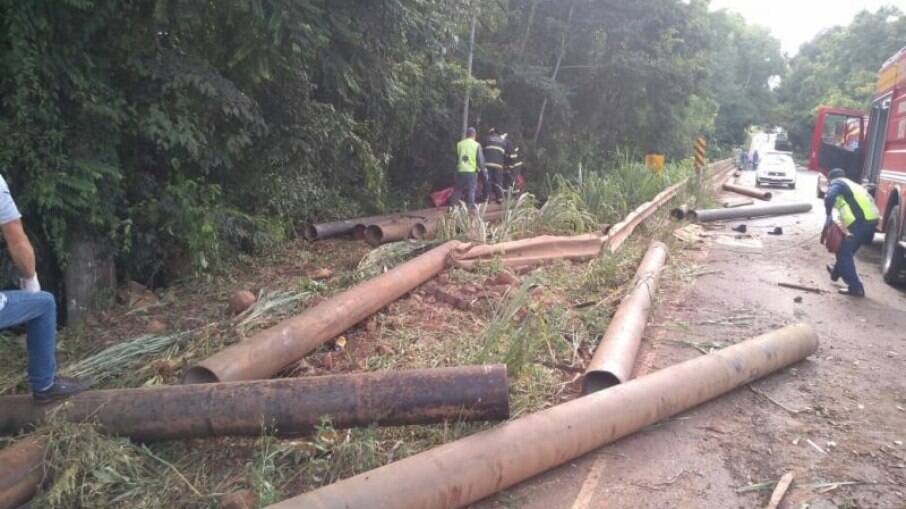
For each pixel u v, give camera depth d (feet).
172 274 24.40
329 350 18.01
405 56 32.12
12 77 18.24
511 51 58.08
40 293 12.07
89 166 19.35
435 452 11.57
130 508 11.09
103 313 20.63
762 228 45.42
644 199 45.44
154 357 16.63
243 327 18.49
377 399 12.37
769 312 24.11
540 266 27.71
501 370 12.66
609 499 12.16
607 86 65.62
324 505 10.12
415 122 42.73
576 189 41.09
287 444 12.69
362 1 26.78
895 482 12.93
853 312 24.62
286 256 29.04
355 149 33.86
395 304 21.67
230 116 24.44
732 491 12.53
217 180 27.37
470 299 22.17
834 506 12.10
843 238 27.07
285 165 29.89
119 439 12.07
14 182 18.72
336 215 36.27
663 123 75.66
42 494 11.11
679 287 27.37
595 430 13.17
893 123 32.83
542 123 61.41
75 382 12.71
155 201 22.56
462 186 41.75
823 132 52.80
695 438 14.47
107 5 19.57
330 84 29.66
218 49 24.17
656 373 15.26
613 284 25.73
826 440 14.55
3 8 17.98
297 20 23.15
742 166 144.46
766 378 17.92
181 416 12.17
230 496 10.87
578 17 61.41
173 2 21.03
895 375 18.38
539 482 12.66
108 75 21.49
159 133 21.08
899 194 29.89
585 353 18.70
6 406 12.30
